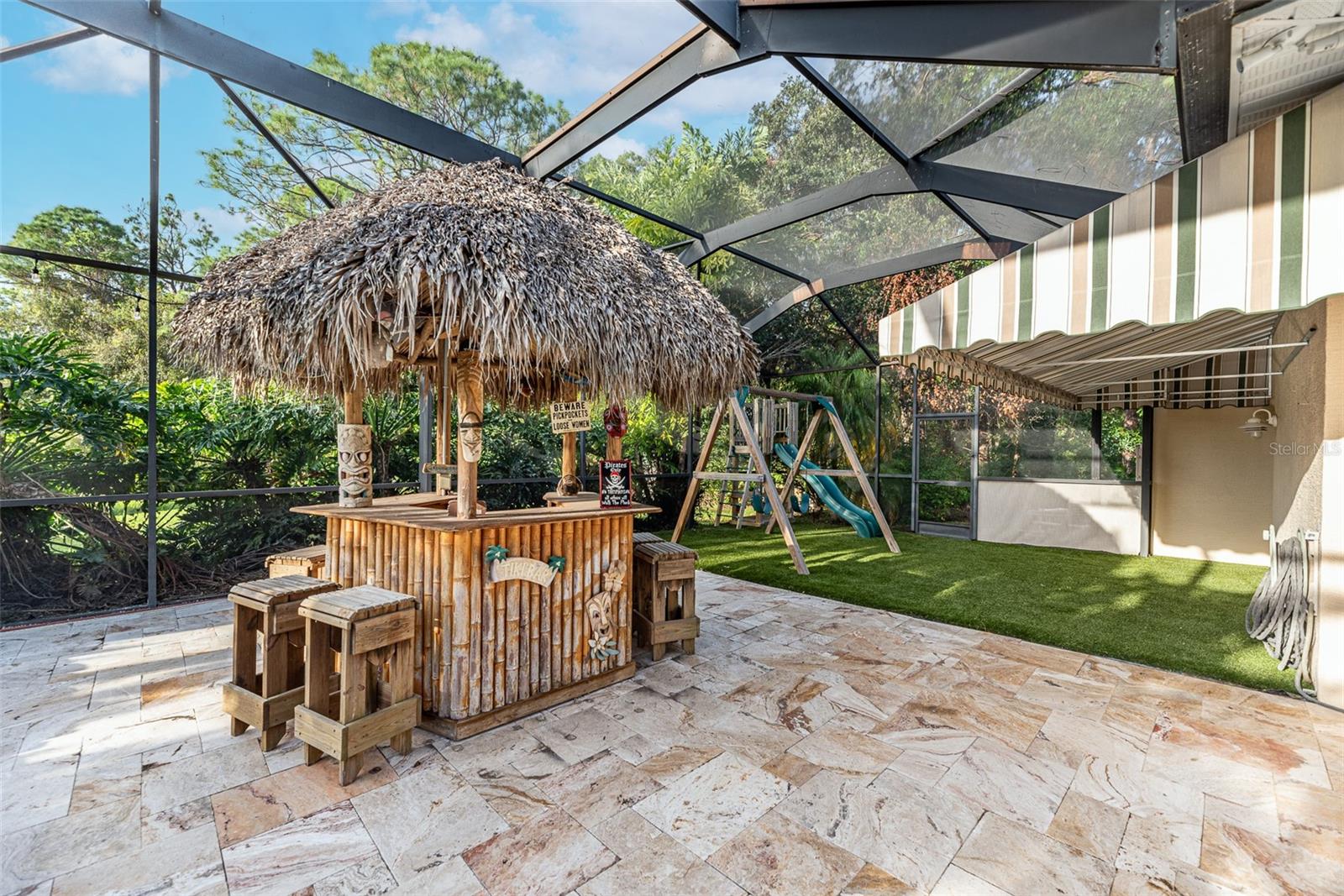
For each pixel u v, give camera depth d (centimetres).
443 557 278
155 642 400
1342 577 312
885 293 959
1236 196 238
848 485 1057
